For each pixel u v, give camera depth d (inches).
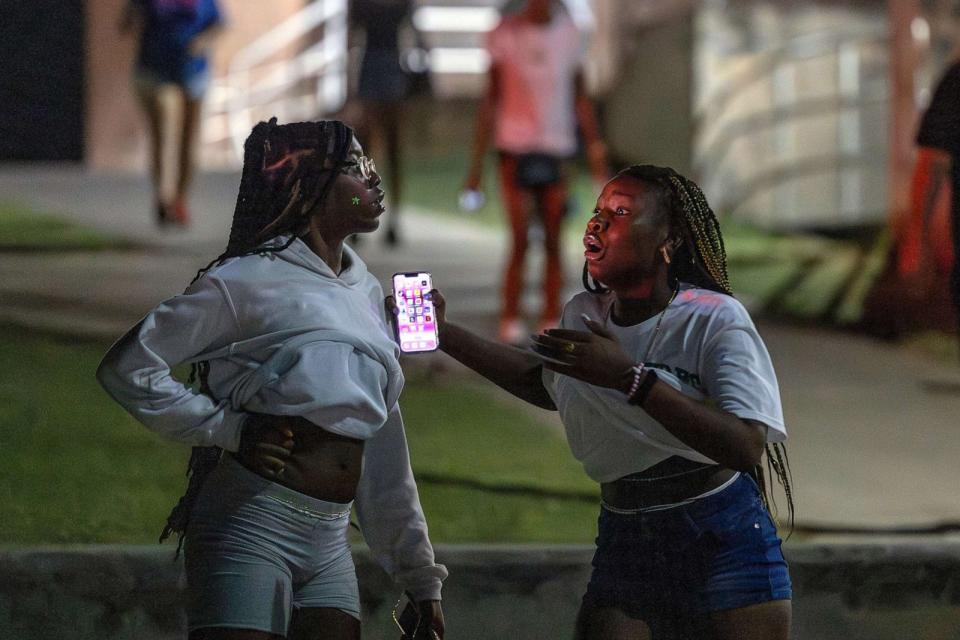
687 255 285.6
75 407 548.7
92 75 1421.0
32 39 1438.2
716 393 266.1
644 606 277.9
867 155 1169.4
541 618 385.4
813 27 1222.9
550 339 258.2
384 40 1014.4
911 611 403.2
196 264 879.1
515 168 707.4
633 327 277.9
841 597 400.2
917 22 922.1
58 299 745.6
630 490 278.7
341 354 263.4
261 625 258.7
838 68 1191.6
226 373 264.8
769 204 1236.5
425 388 634.2
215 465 275.0
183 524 277.0
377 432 287.0
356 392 263.0
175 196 1012.5
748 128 1243.8
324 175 268.7
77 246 921.5
